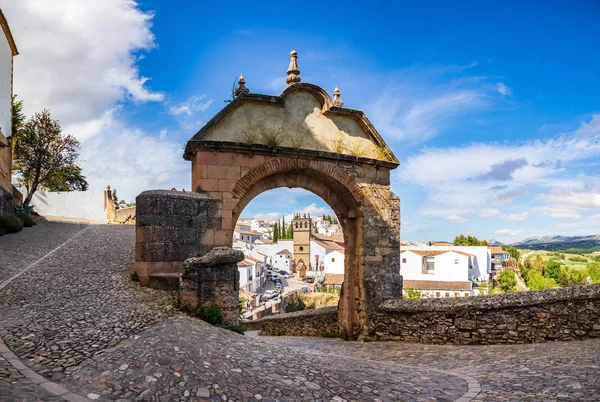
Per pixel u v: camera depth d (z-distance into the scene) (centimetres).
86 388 628
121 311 1019
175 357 717
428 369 1009
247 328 2395
